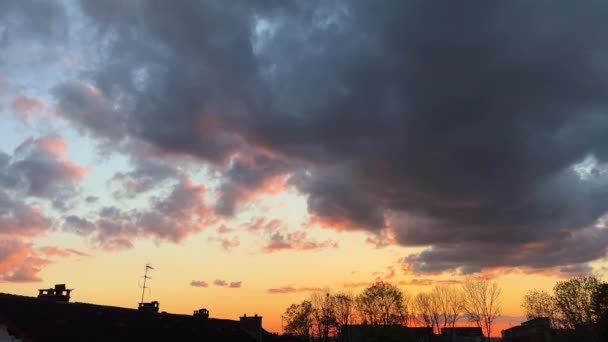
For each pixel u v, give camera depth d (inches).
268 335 2413.9
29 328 1204.5
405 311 5017.2
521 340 4480.8
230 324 2260.1
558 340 3742.6
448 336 5270.7
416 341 4712.1
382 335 4576.8
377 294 5064.0
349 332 5022.1
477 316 4931.1
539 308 3885.3
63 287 1641.2
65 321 1368.1
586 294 3592.5
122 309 1742.1
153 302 1975.9
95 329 1400.1
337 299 5413.4
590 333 3476.9
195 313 2268.7
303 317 5359.3
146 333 1581.0
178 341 1647.4
